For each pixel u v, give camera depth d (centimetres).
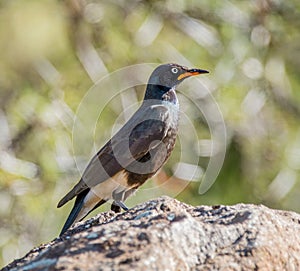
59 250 607
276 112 1592
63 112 1475
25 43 1522
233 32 1576
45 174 1442
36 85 1525
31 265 601
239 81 1548
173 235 611
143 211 672
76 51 1539
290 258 644
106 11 1570
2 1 1522
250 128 1552
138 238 604
